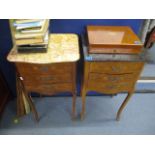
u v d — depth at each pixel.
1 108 1.61
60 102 1.80
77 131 1.53
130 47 1.11
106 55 1.14
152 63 1.94
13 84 1.73
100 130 1.54
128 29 1.31
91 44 1.10
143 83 1.96
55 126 1.57
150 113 1.70
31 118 1.63
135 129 1.55
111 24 1.40
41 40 1.12
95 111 1.71
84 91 1.36
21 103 1.57
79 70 1.60
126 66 1.16
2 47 1.46
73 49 1.21
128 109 1.73
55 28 1.40
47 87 1.28
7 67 1.59
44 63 1.09
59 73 1.19
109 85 1.29
